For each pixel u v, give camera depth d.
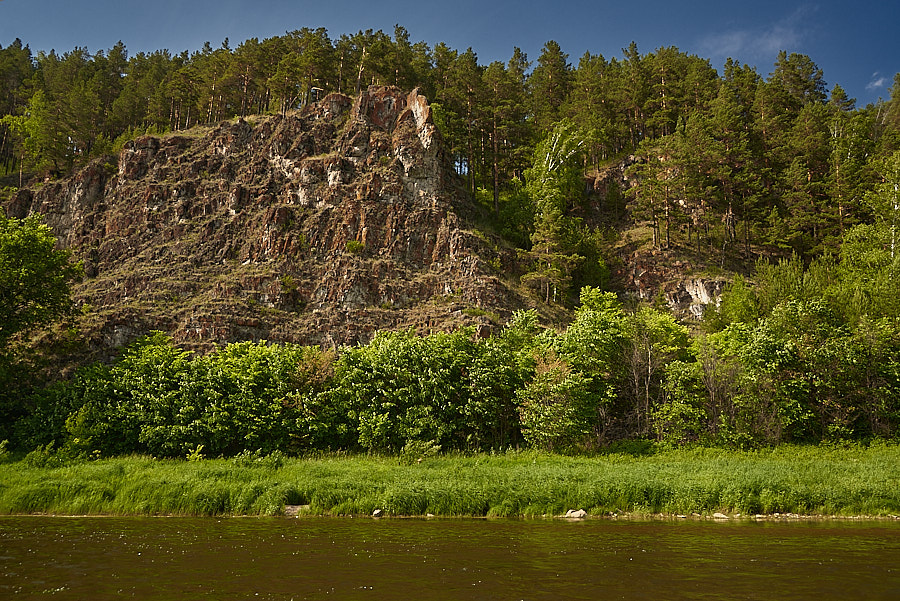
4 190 84.50
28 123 89.00
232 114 106.75
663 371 45.62
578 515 24.20
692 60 108.50
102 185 80.12
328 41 100.94
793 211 74.06
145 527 21.17
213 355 45.09
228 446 39.75
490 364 43.00
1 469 31.58
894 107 111.12
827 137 80.38
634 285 75.81
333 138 79.75
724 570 13.95
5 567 14.33
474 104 93.44
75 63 114.44
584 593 11.85
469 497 25.31
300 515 24.66
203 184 76.88
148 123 103.62
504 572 13.76
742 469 30.64
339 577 13.28
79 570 14.02
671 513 24.94
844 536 19.06
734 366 43.38
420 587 12.35
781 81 102.75
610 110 100.94
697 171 79.19
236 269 66.62
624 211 90.44
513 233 80.12
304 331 57.97
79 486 26.56
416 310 62.09
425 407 40.34
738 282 59.09
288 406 40.75
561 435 39.34
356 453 39.72
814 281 51.88
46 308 47.53
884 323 42.81
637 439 42.53
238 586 12.48
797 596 11.59
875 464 32.25
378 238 69.19
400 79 96.12
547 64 111.94
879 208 57.72
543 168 85.94
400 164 76.44
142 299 61.00
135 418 38.38
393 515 24.58
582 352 44.12
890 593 11.83
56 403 39.28
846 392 41.91
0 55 113.56
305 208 71.94
